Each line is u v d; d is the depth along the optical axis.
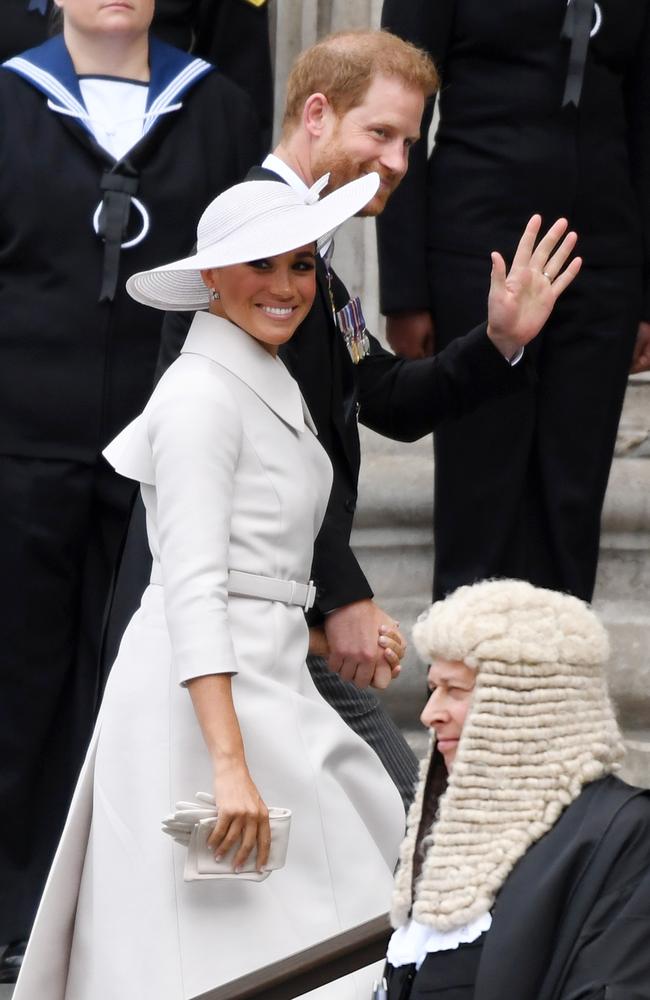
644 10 19.61
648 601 22.83
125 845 13.48
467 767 9.55
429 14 18.97
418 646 9.88
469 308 19.22
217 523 13.36
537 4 18.97
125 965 13.28
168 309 14.67
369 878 13.65
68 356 18.14
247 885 13.34
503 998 9.12
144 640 13.84
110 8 18.27
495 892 9.44
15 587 18.14
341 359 15.78
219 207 14.13
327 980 11.05
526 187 19.14
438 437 19.81
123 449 13.88
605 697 9.71
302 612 14.16
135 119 18.55
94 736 13.96
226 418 13.59
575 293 19.64
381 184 15.64
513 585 9.78
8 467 18.14
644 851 9.26
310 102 15.64
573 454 19.89
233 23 21.22
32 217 18.09
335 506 15.52
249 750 13.52
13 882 18.14
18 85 18.36
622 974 9.05
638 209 20.02
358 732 16.14
